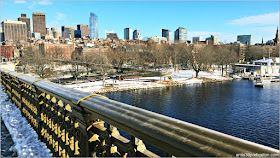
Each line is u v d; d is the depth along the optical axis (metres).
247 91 45.41
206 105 32.91
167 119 1.61
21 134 4.96
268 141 19.53
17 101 7.39
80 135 2.85
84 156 2.79
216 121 25.42
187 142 1.30
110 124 2.14
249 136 20.81
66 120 3.38
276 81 63.34
